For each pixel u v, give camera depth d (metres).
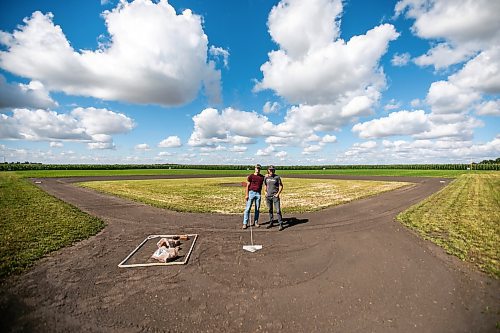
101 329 3.56
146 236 8.23
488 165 81.19
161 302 4.27
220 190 22.73
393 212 11.94
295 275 5.32
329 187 26.12
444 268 5.54
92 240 7.75
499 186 24.00
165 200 16.03
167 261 6.07
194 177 46.78
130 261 6.09
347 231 8.71
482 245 6.89
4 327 3.55
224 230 9.00
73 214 11.07
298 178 44.81
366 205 14.14
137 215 11.45
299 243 7.47
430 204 13.84
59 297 4.39
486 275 5.16
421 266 5.67
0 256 5.96
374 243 7.34
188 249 7.02
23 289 4.64
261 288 4.77
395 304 4.19
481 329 3.54
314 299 4.37
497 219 10.01
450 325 3.63
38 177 41.53
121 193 19.72
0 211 11.20
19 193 18.00
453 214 11.02
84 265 5.82
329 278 5.17
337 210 12.63
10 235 7.57
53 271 5.45
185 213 11.95
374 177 45.84
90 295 4.48
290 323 3.70
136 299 4.36
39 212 11.22
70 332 3.49
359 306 4.14
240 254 6.59
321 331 3.52
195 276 5.28
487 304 4.14
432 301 4.26
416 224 9.29
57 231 8.27
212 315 3.90
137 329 3.56
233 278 5.19
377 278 5.14
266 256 6.44
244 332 3.50
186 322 3.73
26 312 3.93
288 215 11.55
